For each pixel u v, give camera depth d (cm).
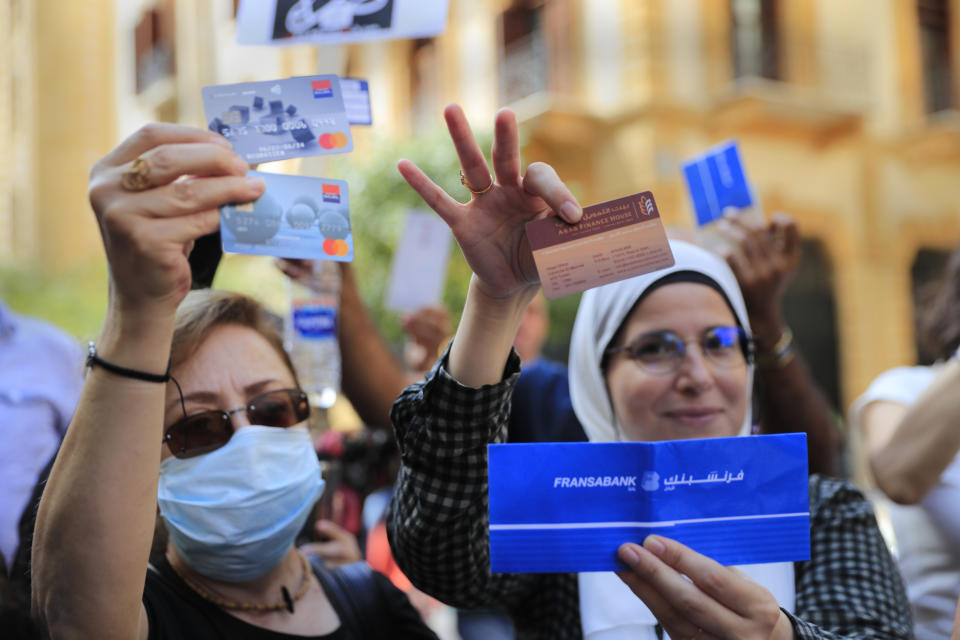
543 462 133
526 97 1137
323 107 142
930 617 222
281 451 162
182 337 160
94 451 120
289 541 163
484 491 157
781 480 138
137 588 123
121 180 117
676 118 1088
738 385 174
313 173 239
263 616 162
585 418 184
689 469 135
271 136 140
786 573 166
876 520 175
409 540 160
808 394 222
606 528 133
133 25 853
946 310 246
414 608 183
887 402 237
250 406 161
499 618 365
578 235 136
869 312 1209
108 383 120
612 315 178
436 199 142
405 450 156
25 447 236
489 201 142
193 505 155
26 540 153
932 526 222
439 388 150
